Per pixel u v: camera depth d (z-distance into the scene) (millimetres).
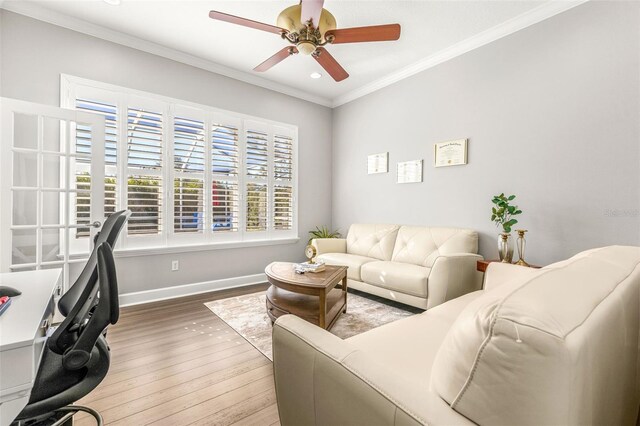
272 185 4188
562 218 2406
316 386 840
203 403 1530
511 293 586
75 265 2537
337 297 2719
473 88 3014
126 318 2668
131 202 3041
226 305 3029
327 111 4809
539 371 456
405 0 2387
